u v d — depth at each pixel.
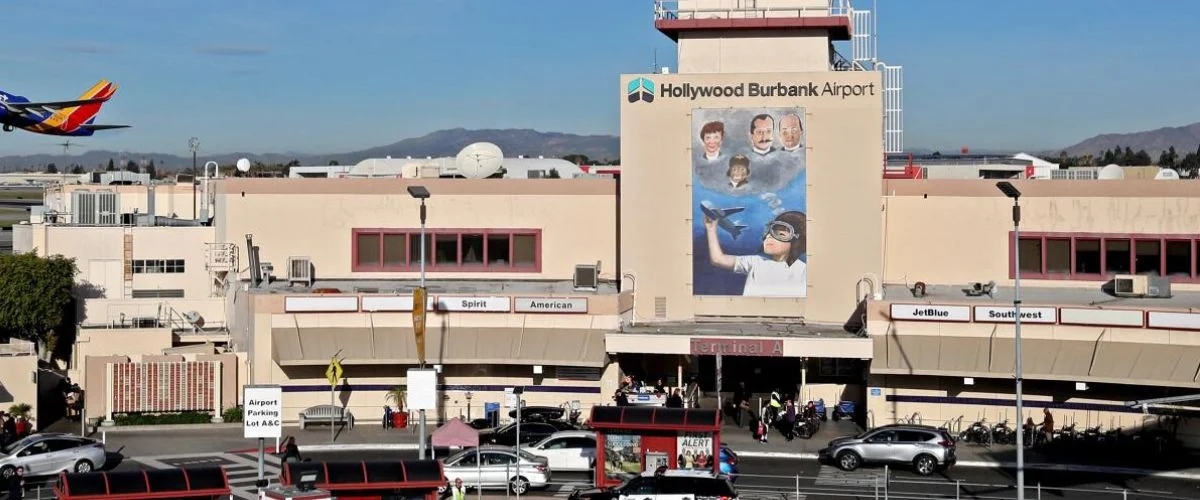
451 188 70.19
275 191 70.31
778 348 59.03
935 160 101.19
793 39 65.56
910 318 58.56
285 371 61.50
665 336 59.97
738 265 64.62
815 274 64.25
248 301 63.09
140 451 55.50
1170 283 63.84
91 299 74.38
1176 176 79.31
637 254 65.19
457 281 70.00
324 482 38.50
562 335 61.25
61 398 64.69
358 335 61.31
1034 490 48.00
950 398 58.78
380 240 70.25
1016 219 45.44
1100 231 65.50
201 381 62.31
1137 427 56.19
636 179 65.12
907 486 48.50
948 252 66.69
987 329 57.81
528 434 52.47
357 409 62.00
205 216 85.94
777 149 64.19
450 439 42.72
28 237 78.56
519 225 70.00
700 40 65.94
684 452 45.50
